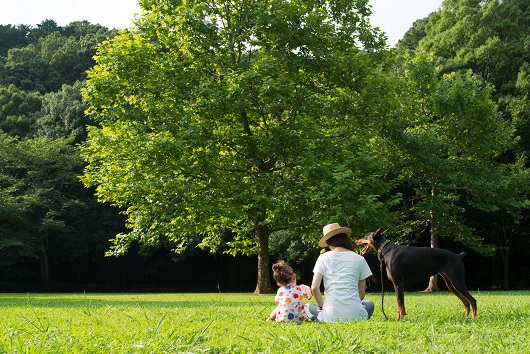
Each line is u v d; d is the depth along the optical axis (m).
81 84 52.06
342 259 7.42
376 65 26.69
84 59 59.50
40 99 53.88
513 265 44.56
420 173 32.41
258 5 22.86
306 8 24.55
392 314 9.13
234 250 27.98
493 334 5.62
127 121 23.42
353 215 21.20
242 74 21.88
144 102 23.73
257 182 22.69
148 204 23.44
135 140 21.78
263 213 24.31
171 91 22.58
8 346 4.02
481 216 39.47
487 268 44.62
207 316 8.34
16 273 48.34
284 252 40.03
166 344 4.39
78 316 8.27
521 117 37.47
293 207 23.62
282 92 21.42
